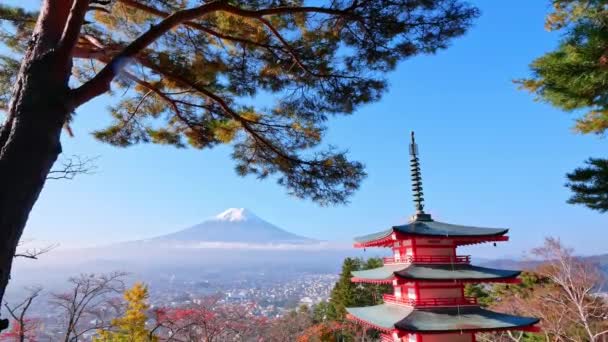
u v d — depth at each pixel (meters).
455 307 10.61
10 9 6.44
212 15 6.46
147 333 15.87
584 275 17.75
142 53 6.04
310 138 6.82
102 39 7.07
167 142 7.75
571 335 17.98
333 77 5.96
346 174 6.21
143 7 5.70
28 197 2.86
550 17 11.08
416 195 12.62
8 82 6.67
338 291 32.69
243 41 6.12
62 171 5.65
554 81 5.84
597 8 5.09
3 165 2.83
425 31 5.25
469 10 5.09
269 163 7.15
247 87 6.57
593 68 5.26
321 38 6.07
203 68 6.12
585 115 10.73
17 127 2.98
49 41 3.46
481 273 10.88
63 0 3.65
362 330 26.05
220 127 6.93
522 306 19.81
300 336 25.86
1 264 2.61
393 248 12.66
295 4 5.97
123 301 16.75
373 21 5.19
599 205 6.42
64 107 3.27
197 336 18.12
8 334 11.53
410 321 10.09
